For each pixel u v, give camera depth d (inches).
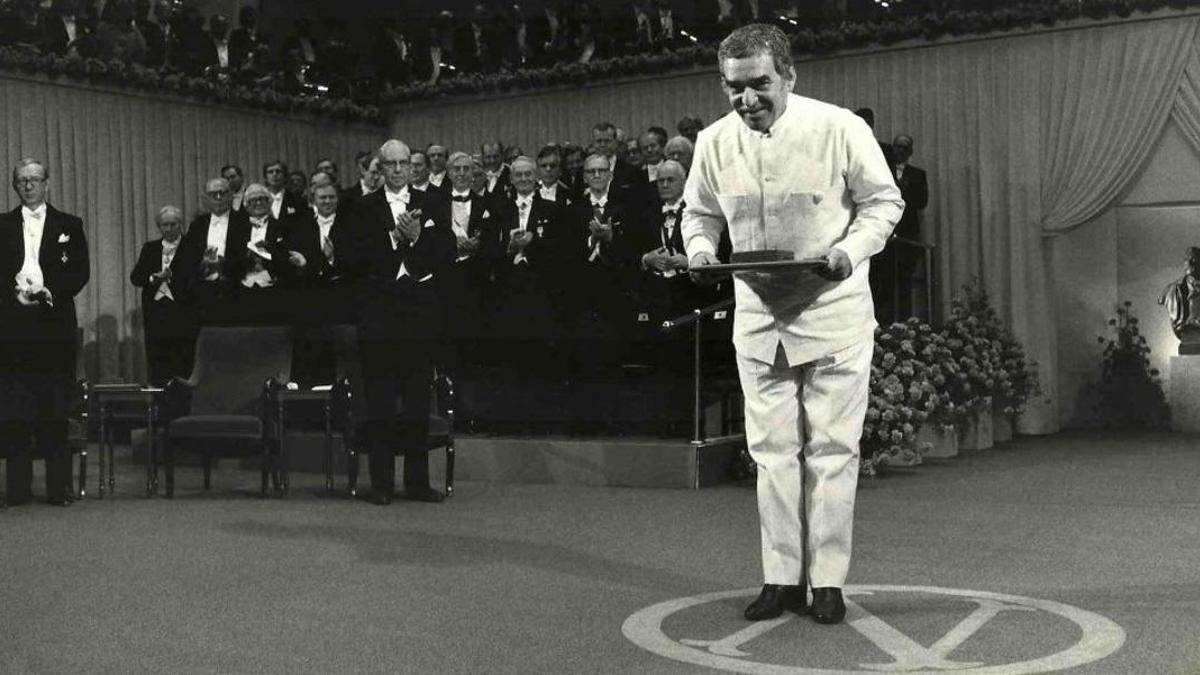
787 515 180.5
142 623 180.1
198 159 560.4
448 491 323.6
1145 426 499.8
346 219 318.0
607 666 154.2
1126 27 471.2
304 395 383.2
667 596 195.5
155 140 546.3
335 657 159.8
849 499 177.5
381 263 311.0
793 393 180.9
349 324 398.6
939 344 390.3
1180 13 461.7
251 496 330.6
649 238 353.4
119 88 529.3
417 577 212.4
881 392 345.7
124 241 534.6
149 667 156.3
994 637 165.6
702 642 165.6
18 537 262.4
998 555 227.0
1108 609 181.5
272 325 406.0
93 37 522.9
